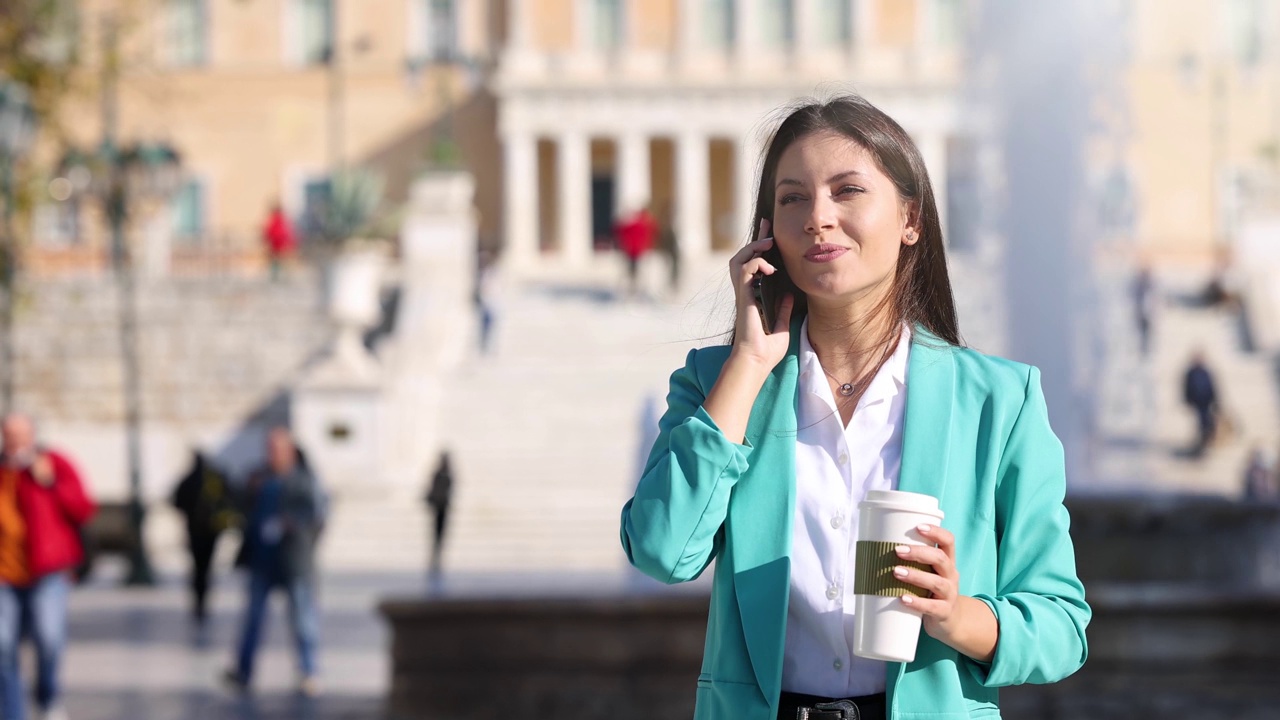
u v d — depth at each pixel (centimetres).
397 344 2980
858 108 299
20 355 3341
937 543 263
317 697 1207
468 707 934
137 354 3353
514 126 5259
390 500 2798
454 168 3584
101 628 1750
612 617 924
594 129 5275
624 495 2692
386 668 1391
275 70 5372
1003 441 290
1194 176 4991
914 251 302
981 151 1627
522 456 2823
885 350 297
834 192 291
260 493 1272
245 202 5378
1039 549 288
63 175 1728
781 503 287
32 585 1023
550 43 5388
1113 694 795
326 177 5388
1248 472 2338
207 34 5375
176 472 3127
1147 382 2789
